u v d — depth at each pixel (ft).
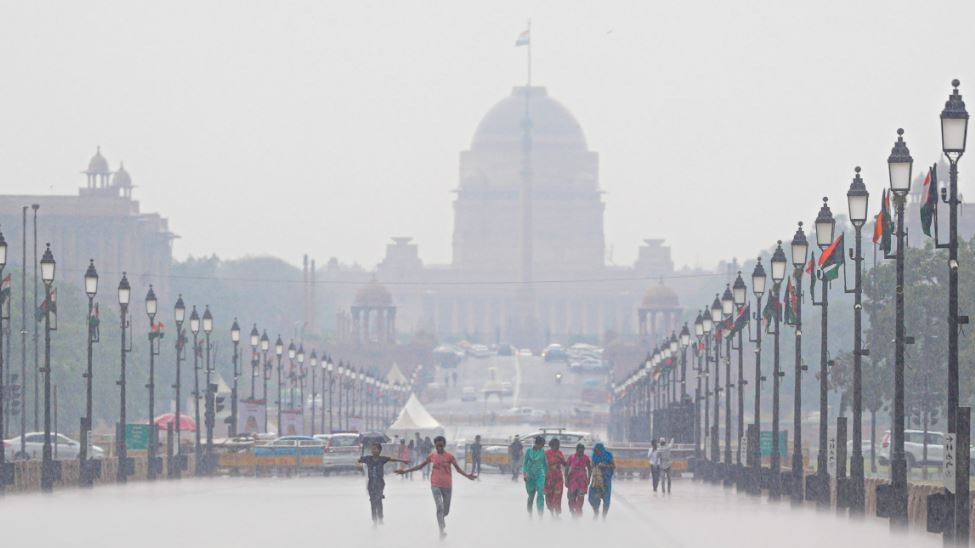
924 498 342.23
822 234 414.41
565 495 539.70
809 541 318.24
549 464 392.68
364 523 379.14
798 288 468.75
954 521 271.28
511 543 316.81
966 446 268.00
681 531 349.41
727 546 307.99
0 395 481.87
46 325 496.64
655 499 519.19
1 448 455.22
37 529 345.72
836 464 408.05
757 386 542.57
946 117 281.95
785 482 491.72
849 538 325.83
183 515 400.67
